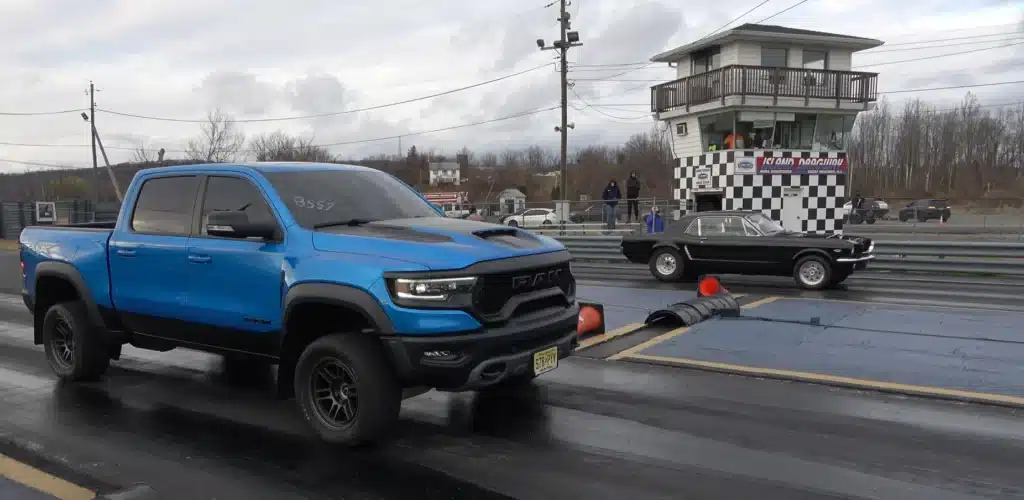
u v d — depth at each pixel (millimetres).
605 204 24938
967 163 76562
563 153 33250
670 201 25188
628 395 5793
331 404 4711
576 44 33000
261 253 4863
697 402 5570
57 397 6027
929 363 6574
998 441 4582
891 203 44281
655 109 26266
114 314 5961
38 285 6590
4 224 37844
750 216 13641
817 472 4121
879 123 79062
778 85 22734
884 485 3924
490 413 5375
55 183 64625
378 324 4250
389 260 4316
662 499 3785
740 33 22344
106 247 5938
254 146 53750
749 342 7605
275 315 4785
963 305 10188
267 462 4438
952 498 3746
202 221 5371
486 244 4523
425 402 5680
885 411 5250
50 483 4152
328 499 3877
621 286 13383
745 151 22875
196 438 4926
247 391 6188
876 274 14812
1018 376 6059
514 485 4020
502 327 4363
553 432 4922
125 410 5629
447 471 4246
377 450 4617
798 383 6062
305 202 5062
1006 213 37406
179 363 7289
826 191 23781
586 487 3969
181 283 5359
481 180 95125
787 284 13594
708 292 9977
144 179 5867
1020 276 13484
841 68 24266
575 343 5008
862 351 7102
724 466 4238
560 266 4906
